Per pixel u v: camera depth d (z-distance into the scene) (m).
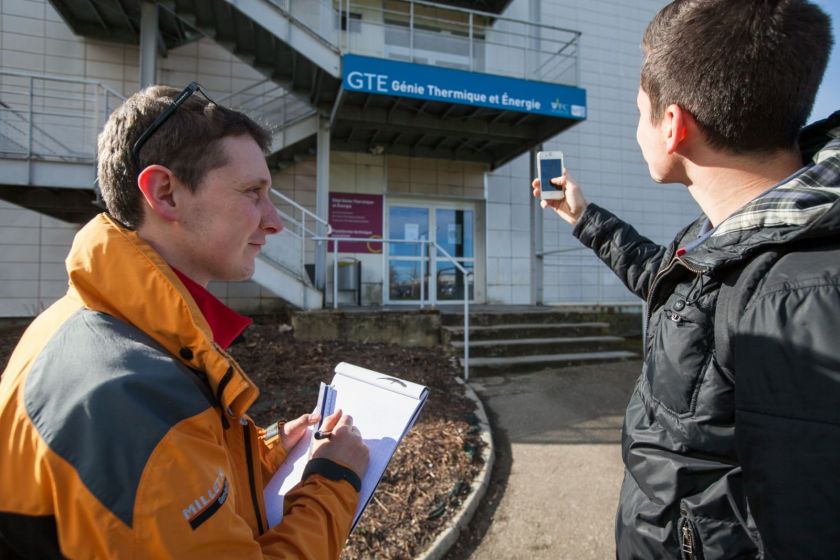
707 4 0.84
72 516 0.65
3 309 6.77
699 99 0.83
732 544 0.78
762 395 0.65
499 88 6.60
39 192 6.44
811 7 0.80
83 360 0.71
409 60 6.78
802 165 0.89
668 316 0.90
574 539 2.54
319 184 7.02
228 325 1.01
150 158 0.86
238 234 0.92
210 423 0.76
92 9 6.70
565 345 6.02
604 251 1.66
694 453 0.83
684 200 10.53
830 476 0.58
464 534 2.58
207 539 0.69
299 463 1.17
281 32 5.82
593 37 9.95
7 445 0.69
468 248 9.22
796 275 0.68
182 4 6.11
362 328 5.74
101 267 0.80
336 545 0.89
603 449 3.60
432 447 3.27
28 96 6.92
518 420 4.14
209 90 7.64
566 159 9.66
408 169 8.74
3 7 6.91
